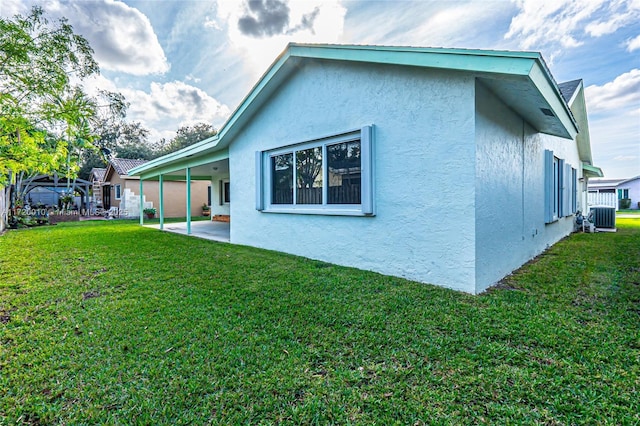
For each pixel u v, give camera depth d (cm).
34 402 211
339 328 310
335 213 573
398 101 475
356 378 230
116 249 752
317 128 605
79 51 524
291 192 687
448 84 417
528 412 193
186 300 395
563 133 628
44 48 485
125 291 434
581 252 668
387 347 271
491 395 208
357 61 514
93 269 553
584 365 237
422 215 450
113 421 194
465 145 403
